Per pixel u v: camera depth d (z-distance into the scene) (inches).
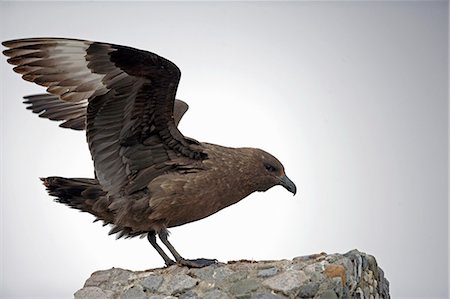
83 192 442.9
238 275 432.8
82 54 404.5
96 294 440.5
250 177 456.4
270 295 418.3
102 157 433.1
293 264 440.8
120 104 422.6
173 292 430.0
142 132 436.5
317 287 420.2
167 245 447.5
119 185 442.0
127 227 453.1
